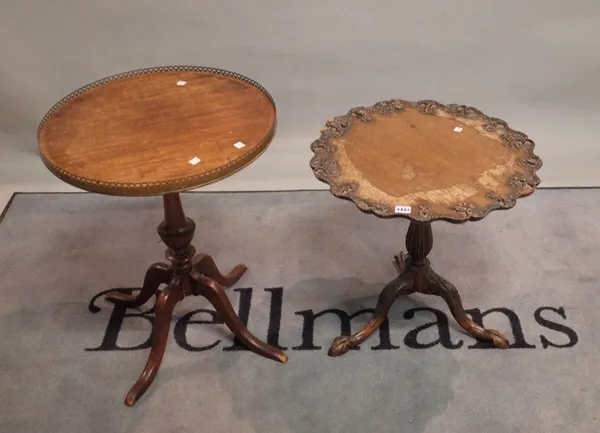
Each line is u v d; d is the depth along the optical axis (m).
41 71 2.56
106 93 1.78
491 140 1.80
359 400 1.80
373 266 2.23
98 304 2.11
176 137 1.60
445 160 1.73
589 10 2.44
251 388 1.84
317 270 2.21
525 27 2.48
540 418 1.75
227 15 2.44
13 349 1.96
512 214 2.41
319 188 2.58
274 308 2.08
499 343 1.92
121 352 1.95
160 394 1.83
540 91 2.65
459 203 1.59
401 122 1.88
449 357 1.91
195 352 1.95
